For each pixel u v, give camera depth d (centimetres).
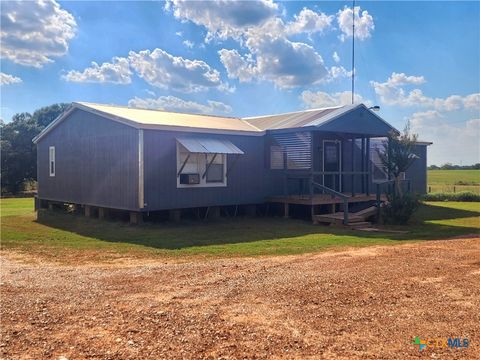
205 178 1488
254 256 916
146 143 1340
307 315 519
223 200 1539
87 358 413
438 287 628
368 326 483
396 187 1549
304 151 1591
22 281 711
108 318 518
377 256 875
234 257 909
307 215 1656
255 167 1638
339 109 1709
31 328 488
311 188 1548
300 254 931
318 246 1036
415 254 887
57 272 784
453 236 1196
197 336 461
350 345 434
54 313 537
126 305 566
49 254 984
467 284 642
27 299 598
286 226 1422
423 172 2388
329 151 1848
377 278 683
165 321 505
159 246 1053
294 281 671
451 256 855
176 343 444
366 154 1823
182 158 1430
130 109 1634
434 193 2786
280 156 1667
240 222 1505
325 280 674
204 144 1433
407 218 1484
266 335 461
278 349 428
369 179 1873
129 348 434
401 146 1530
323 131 1585
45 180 1908
